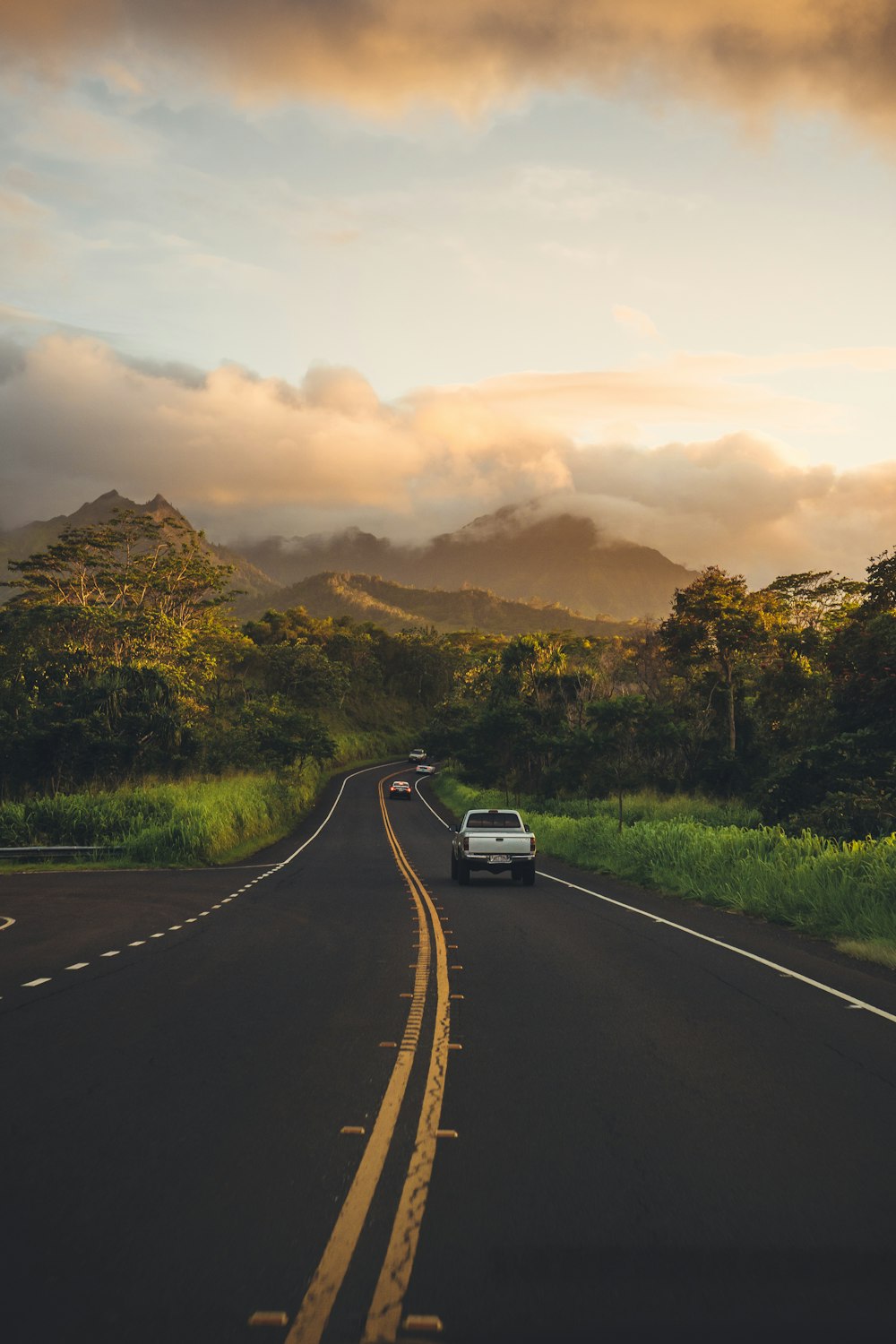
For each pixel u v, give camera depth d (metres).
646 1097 6.64
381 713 167.00
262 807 49.03
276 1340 3.52
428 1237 4.38
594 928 16.02
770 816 34.03
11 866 31.92
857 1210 4.71
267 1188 4.97
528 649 67.12
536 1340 3.52
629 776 54.88
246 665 131.25
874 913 15.18
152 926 16.52
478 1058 7.68
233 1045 8.12
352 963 12.44
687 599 62.84
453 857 27.02
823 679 48.34
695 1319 3.67
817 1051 7.93
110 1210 4.68
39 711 46.56
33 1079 7.06
